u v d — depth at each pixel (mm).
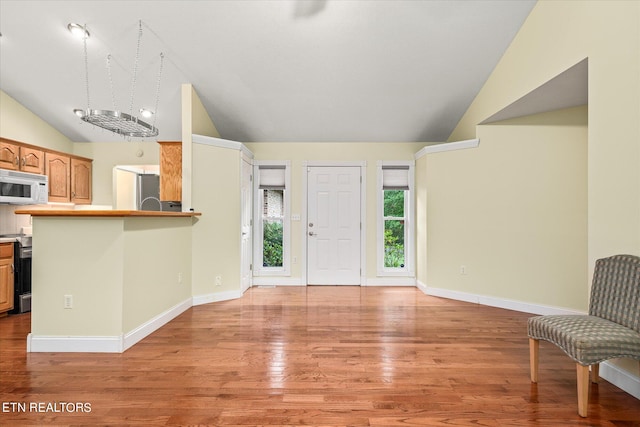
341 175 5488
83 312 2783
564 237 3787
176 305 3822
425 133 5250
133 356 2686
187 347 2875
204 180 4352
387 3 3205
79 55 3795
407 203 5555
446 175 4664
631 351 1891
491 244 4270
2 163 4043
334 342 2992
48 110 4730
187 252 4129
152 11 3270
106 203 5480
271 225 5609
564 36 2779
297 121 4961
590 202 2453
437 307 4160
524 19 3326
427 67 3951
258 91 4359
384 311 3984
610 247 2291
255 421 1862
